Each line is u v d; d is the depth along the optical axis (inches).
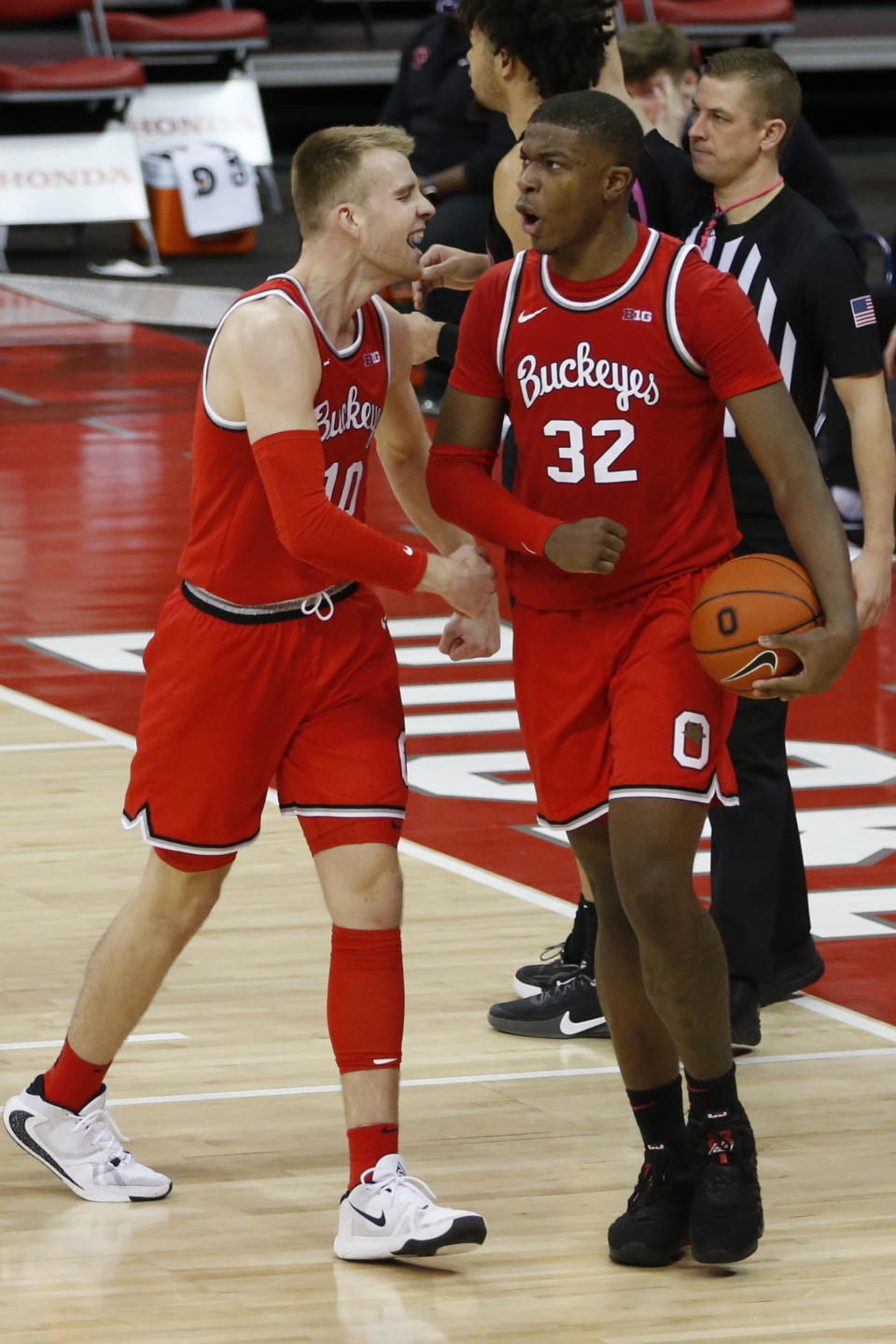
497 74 475.8
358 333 406.3
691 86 741.9
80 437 1311.5
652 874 376.5
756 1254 401.7
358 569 392.5
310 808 406.9
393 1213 390.3
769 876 510.0
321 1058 501.0
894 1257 401.1
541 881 632.4
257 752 407.2
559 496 393.1
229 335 394.0
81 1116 427.2
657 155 528.4
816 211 506.3
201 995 540.4
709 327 378.9
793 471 381.7
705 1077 390.6
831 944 586.6
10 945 570.3
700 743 382.6
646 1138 401.7
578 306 385.4
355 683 409.7
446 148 1321.4
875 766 756.6
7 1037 506.3
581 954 535.8
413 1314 374.9
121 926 420.8
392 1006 401.1
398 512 1139.3
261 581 402.3
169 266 1876.2
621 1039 399.2
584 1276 392.8
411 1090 483.8
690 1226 397.4
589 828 400.8
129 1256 399.5
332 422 402.3
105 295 1752.0
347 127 400.5
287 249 1955.0
